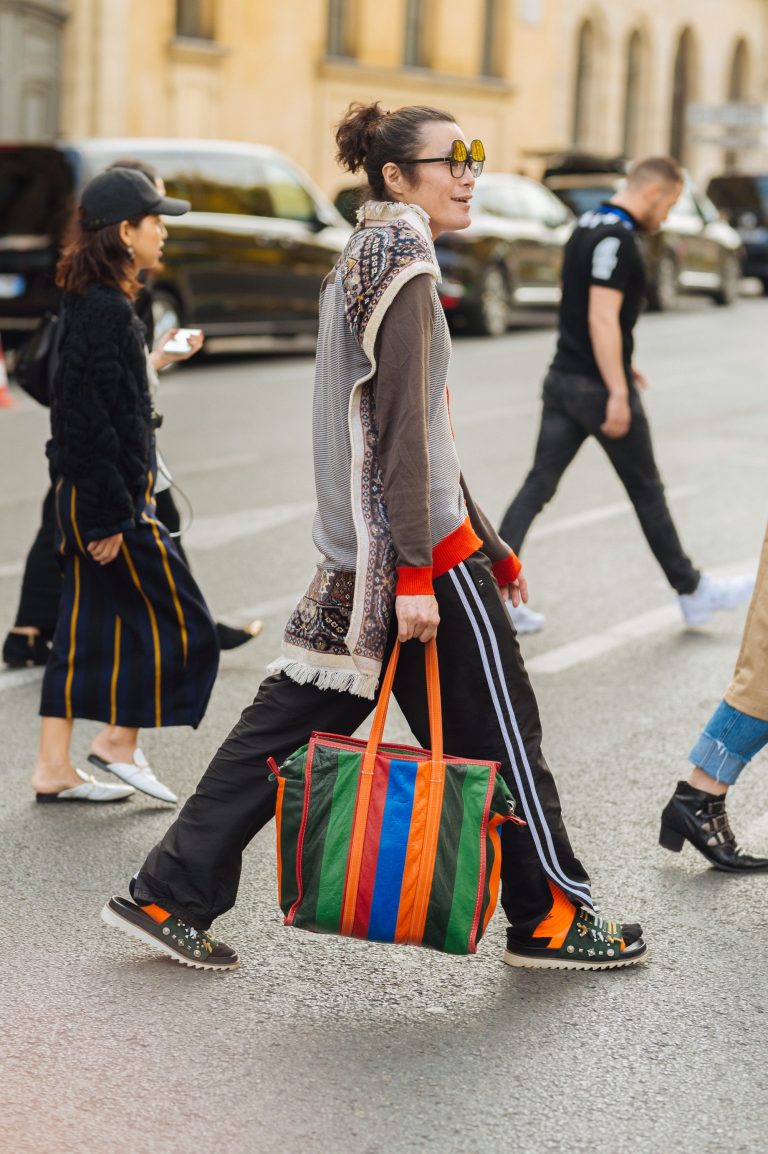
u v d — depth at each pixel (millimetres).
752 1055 4043
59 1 27609
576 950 4457
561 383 7852
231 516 10805
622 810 5770
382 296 3863
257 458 13109
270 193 20047
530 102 38406
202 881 4379
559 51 39625
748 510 11398
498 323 23656
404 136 4020
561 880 4379
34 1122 3688
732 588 8133
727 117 37188
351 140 4129
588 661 7703
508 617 4215
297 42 31750
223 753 4336
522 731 4238
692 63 47250
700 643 8031
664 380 18781
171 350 6070
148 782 5836
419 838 3990
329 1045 4070
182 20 29891
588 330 7750
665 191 7680
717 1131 3684
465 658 4148
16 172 17906
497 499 11641
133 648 5664
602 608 8672
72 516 5484
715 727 5141
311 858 4027
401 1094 3830
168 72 29391
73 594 5699
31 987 4379
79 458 5352
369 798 4012
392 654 4043
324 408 4074
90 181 5398
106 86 28297
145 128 29156
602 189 27562
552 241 24672
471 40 36438
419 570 3912
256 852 5387
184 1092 3830
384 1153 3574
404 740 6547
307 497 11500
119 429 5363
